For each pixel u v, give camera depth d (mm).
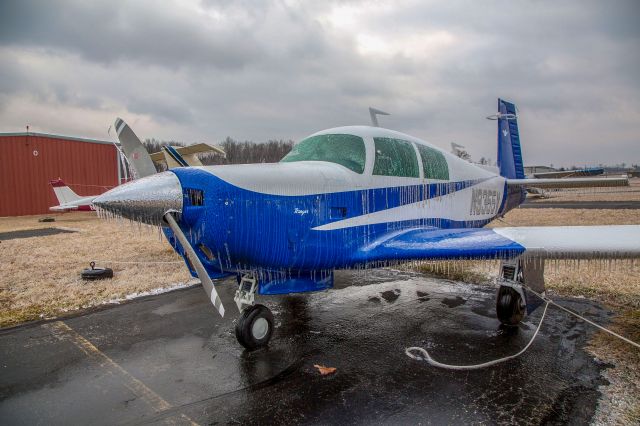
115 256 8703
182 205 3223
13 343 4117
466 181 5914
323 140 4484
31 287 6211
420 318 4723
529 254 3738
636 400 2854
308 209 3660
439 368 3416
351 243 3932
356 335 4223
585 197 28828
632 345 3799
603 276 6113
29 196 21266
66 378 3361
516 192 7922
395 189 4461
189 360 3674
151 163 4184
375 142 4477
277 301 5520
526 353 3674
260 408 2855
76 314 5027
